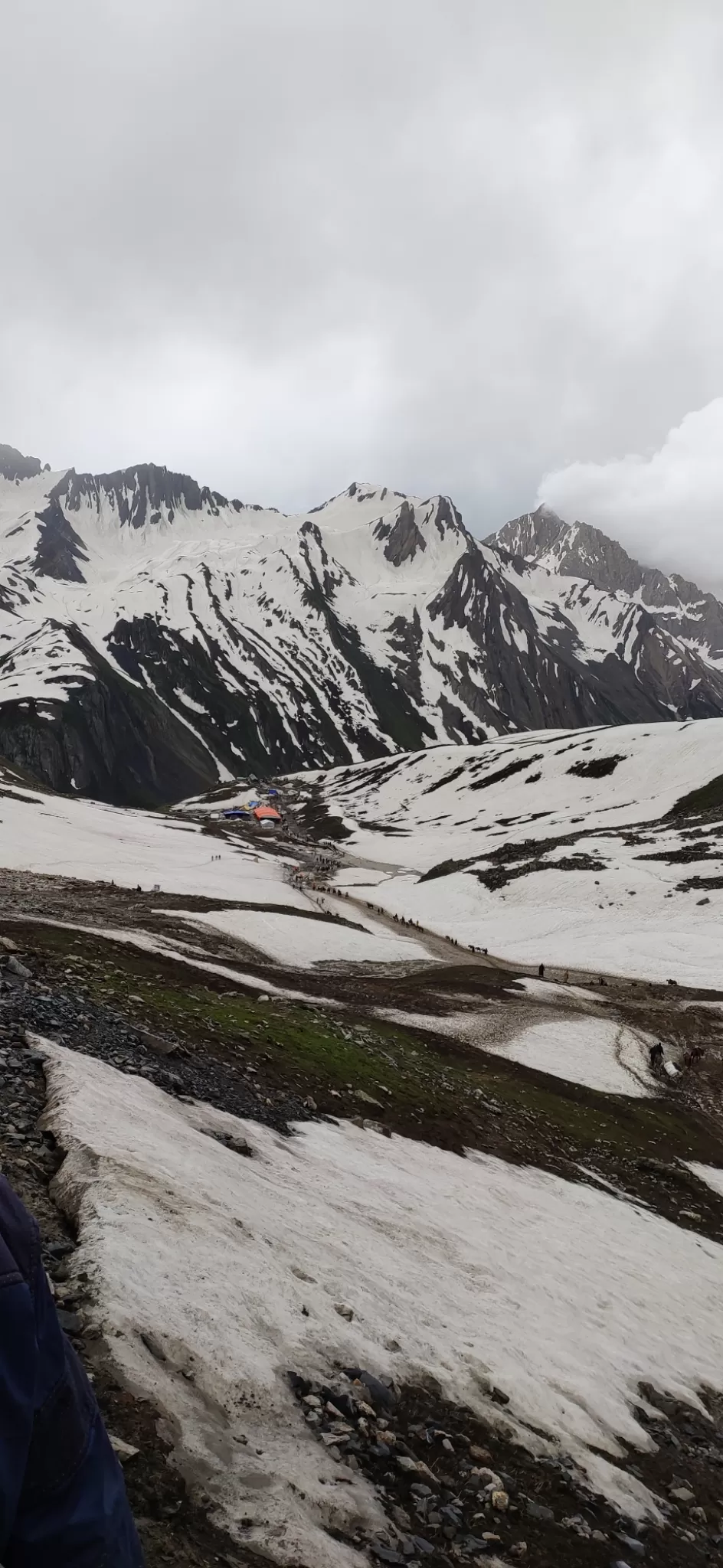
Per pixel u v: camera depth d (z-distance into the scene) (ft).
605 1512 26.00
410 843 515.09
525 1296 42.88
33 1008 57.11
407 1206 49.03
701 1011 209.97
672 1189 94.53
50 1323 9.00
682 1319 53.47
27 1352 8.31
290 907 299.38
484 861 415.64
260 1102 59.77
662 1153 108.27
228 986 114.83
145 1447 17.38
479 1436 26.45
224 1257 27.27
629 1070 151.74
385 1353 27.84
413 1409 25.95
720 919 293.43
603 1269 55.36
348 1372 25.30
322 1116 64.54
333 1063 82.84
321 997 152.97
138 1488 16.30
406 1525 20.26
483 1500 23.25
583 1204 72.69
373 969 220.23
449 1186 59.36
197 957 152.87
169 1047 60.59
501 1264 46.21
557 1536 23.30
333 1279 31.24
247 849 472.44
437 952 265.13
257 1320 24.80
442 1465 23.93
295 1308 26.94
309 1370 24.17
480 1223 53.11
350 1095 74.08
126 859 352.69
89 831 410.11
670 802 480.23
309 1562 16.57
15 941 100.68
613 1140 104.73
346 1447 21.84
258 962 197.98
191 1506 16.67
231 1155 42.14
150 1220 27.02
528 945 286.46
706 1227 85.30
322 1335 26.27
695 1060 168.14
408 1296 34.27
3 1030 48.24
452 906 348.38
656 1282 58.44
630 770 563.48
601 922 305.32
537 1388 31.68
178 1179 32.01
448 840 506.07
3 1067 40.86
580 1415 31.94
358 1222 41.34
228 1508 17.11
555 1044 156.56
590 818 486.38
